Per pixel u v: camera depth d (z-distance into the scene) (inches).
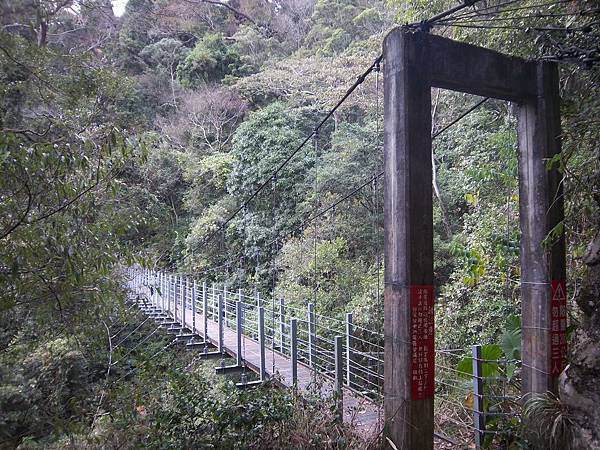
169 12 730.2
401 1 242.5
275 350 276.5
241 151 501.0
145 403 131.9
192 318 385.7
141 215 154.8
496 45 168.6
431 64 109.6
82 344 166.1
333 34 571.2
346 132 405.4
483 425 127.6
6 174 92.3
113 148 119.5
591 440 89.3
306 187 427.5
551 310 120.1
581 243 141.2
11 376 167.8
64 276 108.5
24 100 165.2
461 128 278.8
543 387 119.1
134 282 368.5
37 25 156.4
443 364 208.1
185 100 681.0
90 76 187.0
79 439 124.1
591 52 114.3
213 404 124.3
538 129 123.5
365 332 292.4
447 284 276.5
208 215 538.9
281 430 119.7
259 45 738.2
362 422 143.4
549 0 140.3
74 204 106.3
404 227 103.3
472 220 240.5
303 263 372.5
